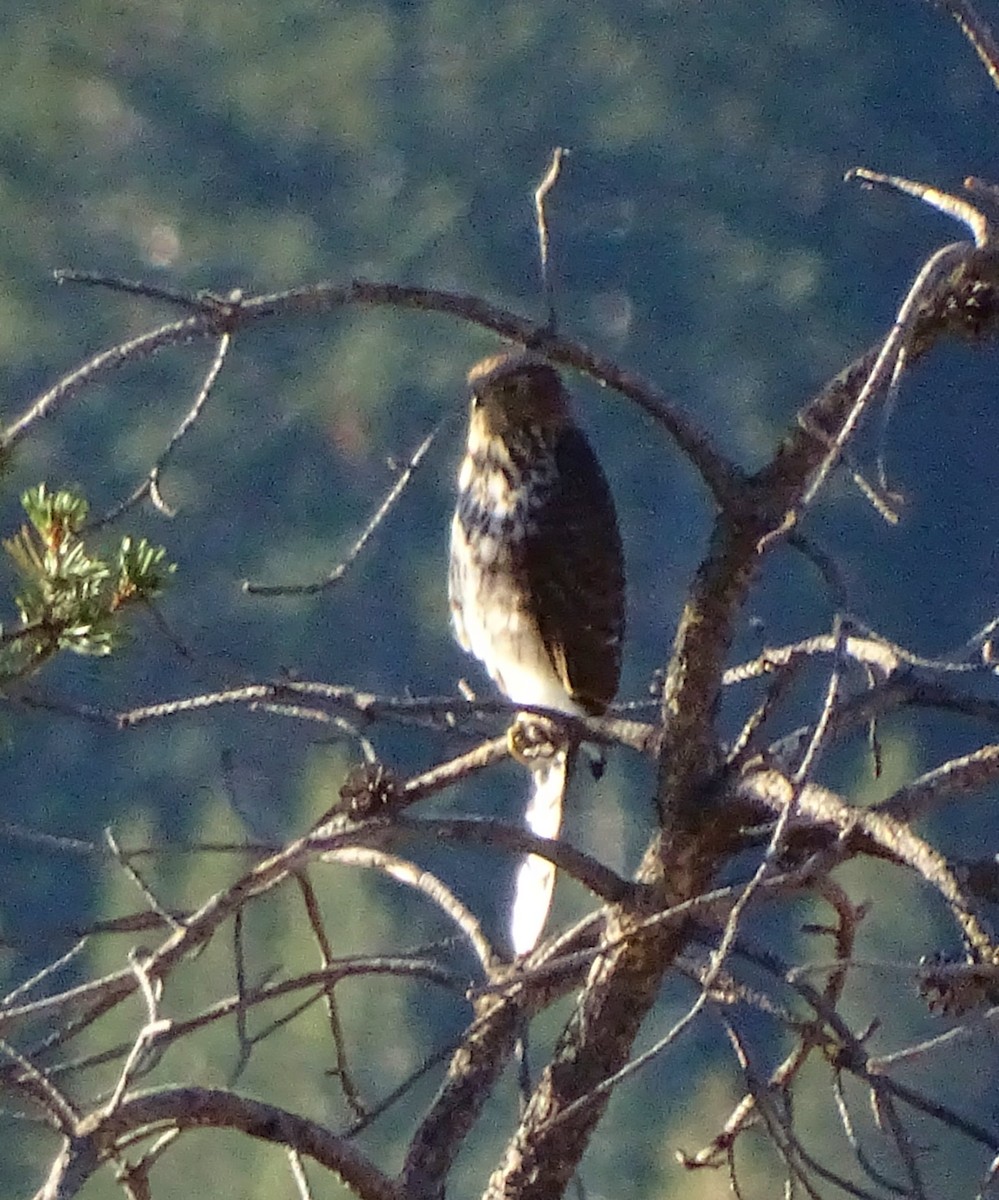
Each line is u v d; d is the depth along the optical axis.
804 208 26.66
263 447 23.73
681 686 6.38
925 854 5.70
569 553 8.41
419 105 27.55
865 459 15.91
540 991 6.57
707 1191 14.01
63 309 25.80
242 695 5.89
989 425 22.34
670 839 6.40
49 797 19.67
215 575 23.09
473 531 8.55
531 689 8.58
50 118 27.23
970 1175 16.08
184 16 27.80
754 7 27.52
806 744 6.40
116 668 16.19
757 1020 12.34
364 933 16.69
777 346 25.95
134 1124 5.45
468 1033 6.38
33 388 25.33
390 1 28.03
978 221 5.87
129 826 19.12
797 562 21.59
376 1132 16.67
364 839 6.01
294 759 19.25
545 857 6.26
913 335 6.13
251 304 5.35
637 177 26.89
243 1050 6.09
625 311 26.28
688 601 6.36
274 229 26.92
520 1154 6.47
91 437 23.70
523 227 26.61
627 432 22.89
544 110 27.38
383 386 24.12
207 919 5.92
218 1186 13.96
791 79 26.98
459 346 24.42
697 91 27.33
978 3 25.91
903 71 27.38
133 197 27.03
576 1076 6.43
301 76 27.61
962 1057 16.20
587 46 27.80
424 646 22.53
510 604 8.50
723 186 26.80
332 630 22.61
